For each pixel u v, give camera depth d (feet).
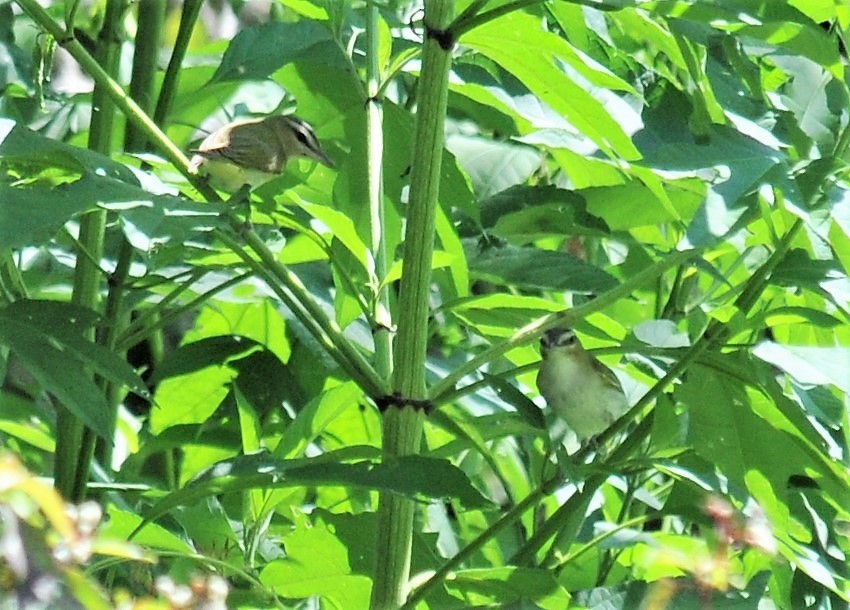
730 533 16.48
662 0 21.34
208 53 34.30
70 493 23.73
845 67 22.08
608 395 29.73
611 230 29.37
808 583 24.70
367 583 23.62
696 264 21.11
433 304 31.63
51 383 19.22
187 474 28.86
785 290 26.18
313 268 29.71
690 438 23.08
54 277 29.01
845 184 20.95
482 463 31.86
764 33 21.65
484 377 22.43
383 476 19.10
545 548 29.76
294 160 28.40
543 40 22.75
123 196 18.01
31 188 17.69
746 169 19.13
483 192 30.96
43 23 21.57
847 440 23.34
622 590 21.47
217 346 28.58
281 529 28.81
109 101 25.30
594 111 23.67
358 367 21.27
